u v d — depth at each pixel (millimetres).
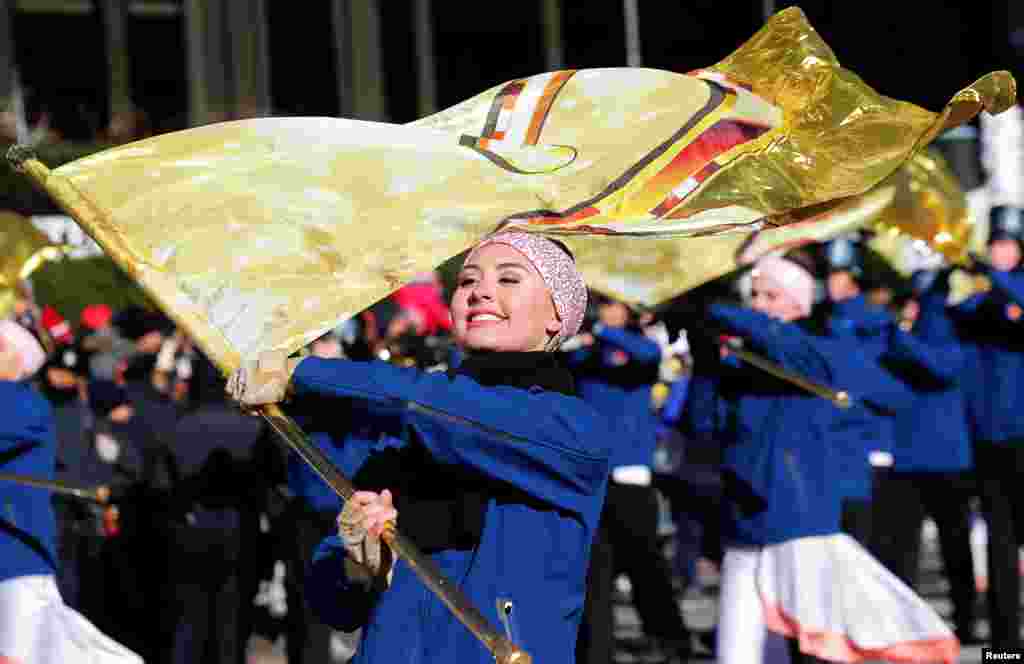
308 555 11383
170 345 14500
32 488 9820
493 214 5633
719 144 6266
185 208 5422
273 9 37844
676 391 15625
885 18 39469
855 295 15328
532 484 5062
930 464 14586
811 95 6480
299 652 11750
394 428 5156
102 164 5500
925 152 12508
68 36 37844
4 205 20281
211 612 12031
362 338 12180
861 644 10086
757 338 10453
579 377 13023
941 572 18734
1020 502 13148
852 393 10508
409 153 5715
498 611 5035
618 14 42312
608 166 6059
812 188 6348
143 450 13828
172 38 38719
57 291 19703
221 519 11977
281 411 5168
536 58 41656
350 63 38094
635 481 12906
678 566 18062
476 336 5363
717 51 42469
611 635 11906
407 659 5055
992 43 38469
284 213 5453
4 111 29344
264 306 5289
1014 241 13461
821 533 10250
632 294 9727
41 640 9656
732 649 10438
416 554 4859
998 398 13227
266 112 36844
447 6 40875
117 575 13719
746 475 10461
